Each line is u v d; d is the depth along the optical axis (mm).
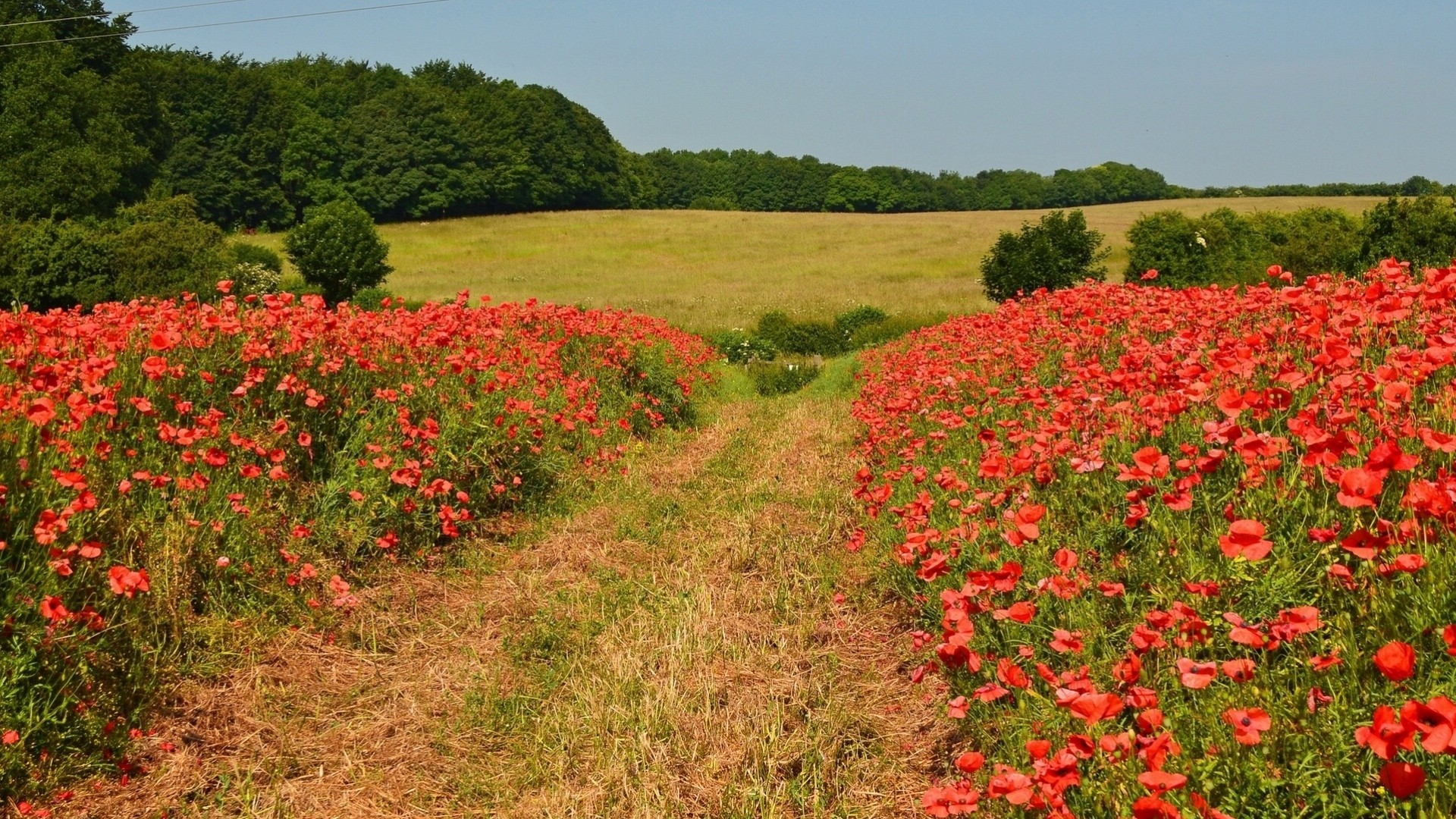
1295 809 2457
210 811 3596
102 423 5211
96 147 50438
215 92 70500
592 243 63906
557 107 86750
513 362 9070
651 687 4348
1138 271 32219
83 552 3891
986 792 3031
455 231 69250
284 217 73000
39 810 3467
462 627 5320
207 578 4984
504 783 3762
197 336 6375
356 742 4102
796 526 6805
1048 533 4227
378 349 7191
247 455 5820
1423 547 2891
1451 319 4758
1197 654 3166
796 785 3520
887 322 27703
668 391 12477
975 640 3875
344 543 5855
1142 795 2576
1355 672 2723
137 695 4148
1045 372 7098
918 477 5176
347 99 82812
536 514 7484
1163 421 4387
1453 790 2244
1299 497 3434
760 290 44094
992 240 59812
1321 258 26844
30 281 34062
